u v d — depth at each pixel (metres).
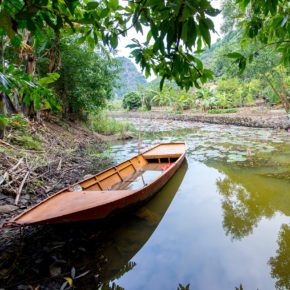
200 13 0.68
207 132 9.91
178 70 0.98
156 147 5.92
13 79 1.39
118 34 1.10
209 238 2.21
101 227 2.29
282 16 1.07
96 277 1.69
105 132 9.88
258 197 3.04
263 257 1.90
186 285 1.66
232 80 16.22
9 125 4.64
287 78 10.13
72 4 0.92
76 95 7.45
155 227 2.44
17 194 2.65
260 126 9.70
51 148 5.03
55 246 1.94
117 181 3.66
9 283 1.51
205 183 3.71
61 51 6.66
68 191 2.55
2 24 0.78
